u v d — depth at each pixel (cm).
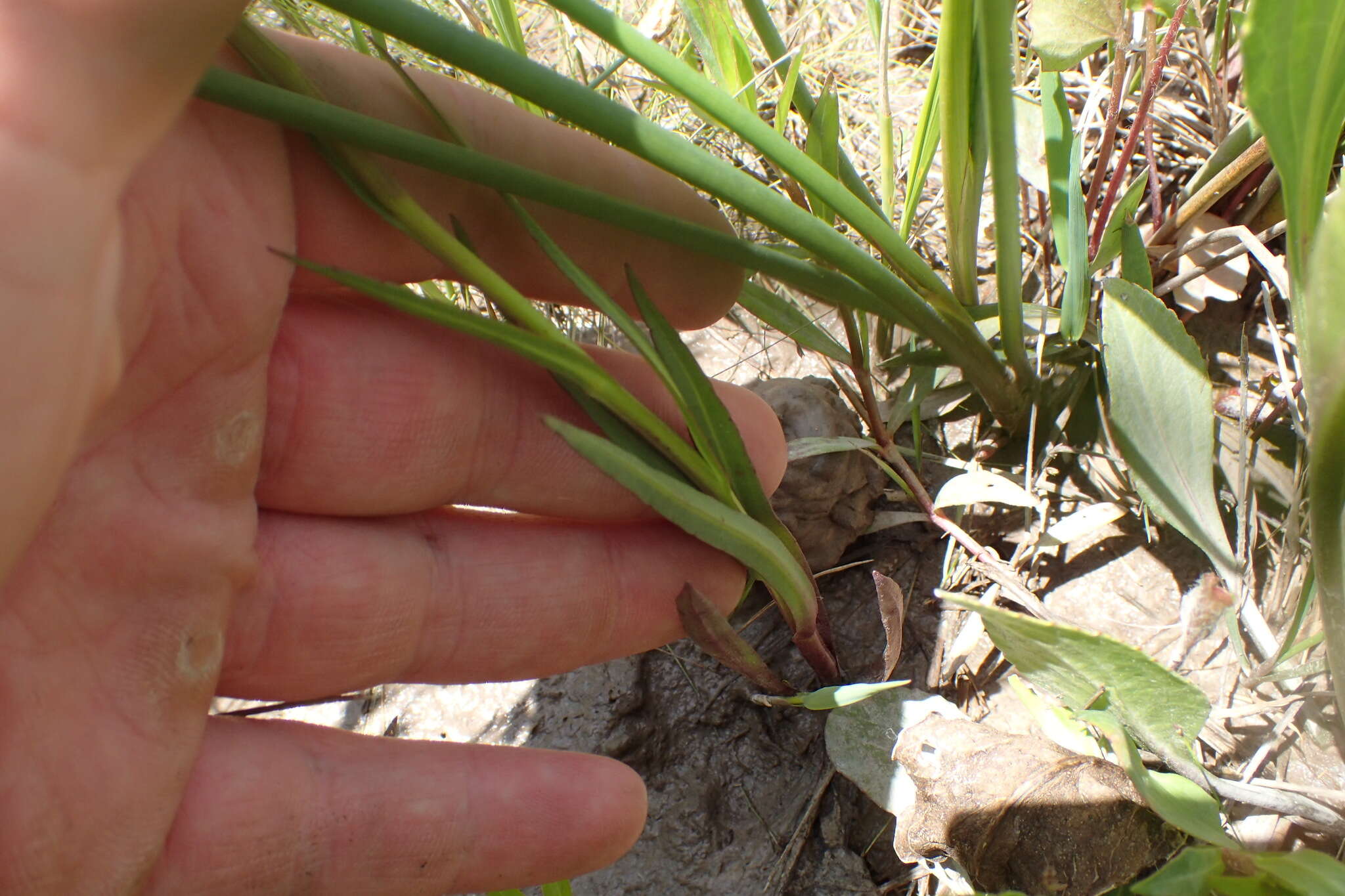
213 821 12
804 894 15
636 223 12
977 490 16
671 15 21
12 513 9
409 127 12
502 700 17
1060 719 14
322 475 13
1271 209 17
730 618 17
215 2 8
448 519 14
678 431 14
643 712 16
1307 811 13
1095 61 20
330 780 13
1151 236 17
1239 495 15
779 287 20
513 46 16
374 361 13
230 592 12
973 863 13
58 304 9
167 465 12
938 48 13
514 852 13
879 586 14
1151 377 14
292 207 12
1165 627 16
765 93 20
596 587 14
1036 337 17
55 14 8
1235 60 19
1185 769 13
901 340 19
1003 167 13
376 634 13
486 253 13
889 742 15
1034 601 16
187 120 11
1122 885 13
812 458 16
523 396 13
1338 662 11
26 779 11
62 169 9
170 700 12
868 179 20
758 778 16
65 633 11
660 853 15
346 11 11
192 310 11
